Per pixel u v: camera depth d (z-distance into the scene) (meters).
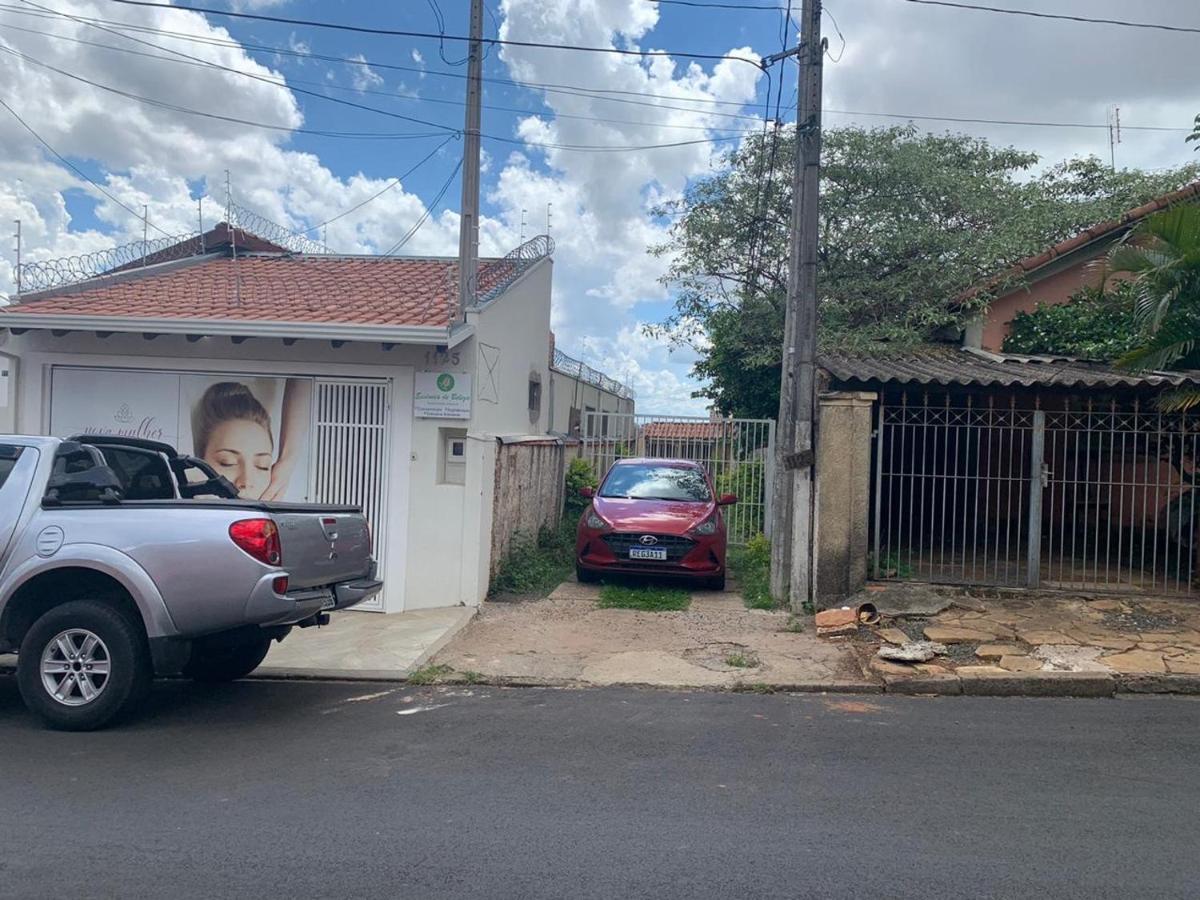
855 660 7.96
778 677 7.44
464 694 7.07
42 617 5.97
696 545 10.72
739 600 10.51
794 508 9.65
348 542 6.89
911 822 4.55
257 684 7.34
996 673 7.32
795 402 9.63
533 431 13.81
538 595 10.48
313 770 5.27
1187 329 9.14
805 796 4.90
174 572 5.86
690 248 16.45
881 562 10.05
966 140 17.42
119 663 5.89
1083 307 13.49
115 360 10.05
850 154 15.70
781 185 15.70
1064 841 4.34
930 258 15.26
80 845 4.19
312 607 6.25
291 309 10.11
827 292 15.31
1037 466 9.77
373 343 9.58
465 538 9.70
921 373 10.23
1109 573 10.55
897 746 5.80
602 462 15.68
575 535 13.97
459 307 9.80
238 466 9.96
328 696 6.98
